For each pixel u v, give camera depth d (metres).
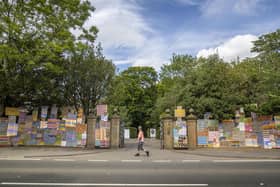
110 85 23.50
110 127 20.08
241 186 6.60
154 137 45.06
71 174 8.22
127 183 6.90
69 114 19.67
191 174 8.33
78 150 17.20
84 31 20.78
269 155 14.21
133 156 14.07
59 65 20.08
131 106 48.62
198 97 21.70
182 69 39.50
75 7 19.41
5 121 19.14
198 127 19.44
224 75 21.48
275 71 19.58
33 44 17.25
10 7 17.12
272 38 27.84
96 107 21.81
